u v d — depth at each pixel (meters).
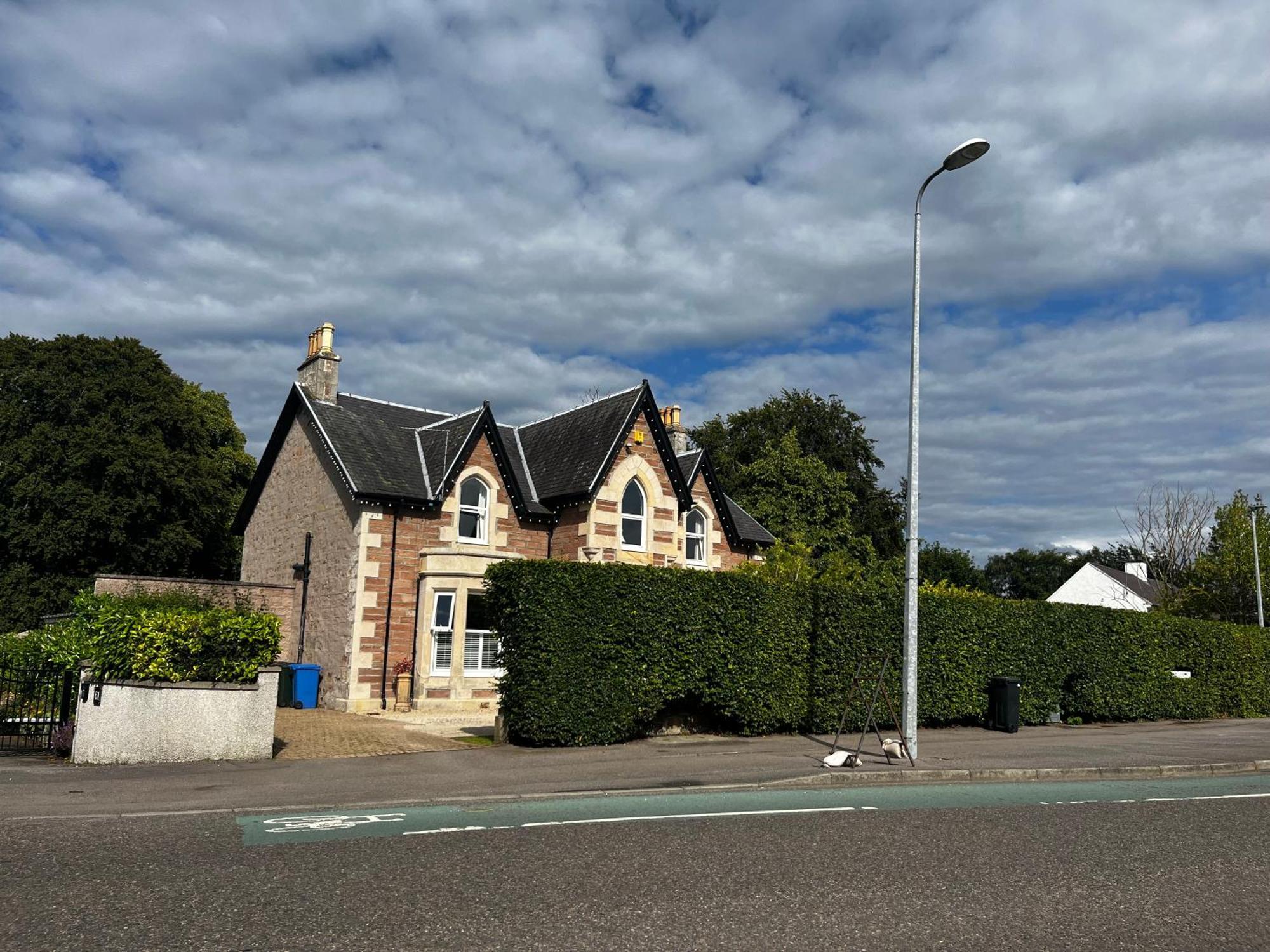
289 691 24.42
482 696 24.17
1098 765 15.39
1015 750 17.56
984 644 22.45
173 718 13.95
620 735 17.11
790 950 5.91
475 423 26.02
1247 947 6.21
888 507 49.81
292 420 28.52
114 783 11.96
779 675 18.83
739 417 51.56
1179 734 22.05
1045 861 8.48
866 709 20.11
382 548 24.28
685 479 30.42
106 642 13.74
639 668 17.09
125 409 36.94
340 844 8.62
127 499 36.09
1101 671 25.17
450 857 8.15
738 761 14.93
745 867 8.01
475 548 25.91
